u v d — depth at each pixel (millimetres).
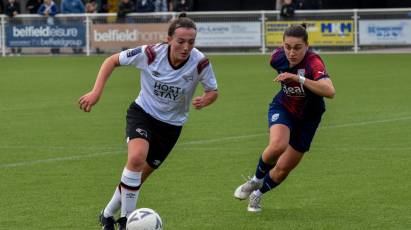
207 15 62125
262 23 61500
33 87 43281
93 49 62938
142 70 15688
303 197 18797
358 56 59375
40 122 31031
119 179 20922
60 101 37375
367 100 36719
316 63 16562
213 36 62281
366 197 18703
